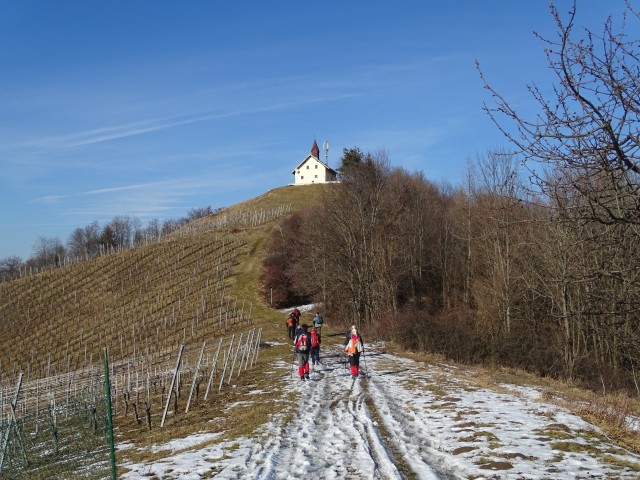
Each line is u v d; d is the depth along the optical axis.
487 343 28.17
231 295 57.47
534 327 33.12
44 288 62.06
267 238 72.69
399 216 51.53
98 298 58.69
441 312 45.91
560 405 13.69
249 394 18.81
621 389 22.14
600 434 10.11
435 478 8.04
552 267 24.00
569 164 5.65
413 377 19.97
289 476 8.80
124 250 73.19
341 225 51.53
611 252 6.78
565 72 5.43
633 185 5.61
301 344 20.77
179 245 71.94
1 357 47.56
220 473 9.23
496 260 35.47
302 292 59.09
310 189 103.00
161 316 52.84
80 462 11.94
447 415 12.63
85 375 34.56
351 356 20.03
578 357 26.06
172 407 18.59
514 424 11.08
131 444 13.55
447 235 54.69
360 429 11.92
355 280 48.34
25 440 14.82
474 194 47.22
